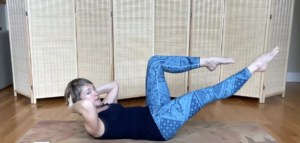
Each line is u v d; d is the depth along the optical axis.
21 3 2.78
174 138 1.79
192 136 1.83
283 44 3.06
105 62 2.84
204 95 1.65
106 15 2.73
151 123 1.66
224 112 2.64
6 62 3.61
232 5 2.93
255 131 1.94
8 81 3.67
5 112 2.60
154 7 2.94
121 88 2.93
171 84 3.07
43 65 2.88
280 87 3.18
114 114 1.74
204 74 3.04
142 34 2.92
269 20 2.77
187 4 2.80
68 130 1.96
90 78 3.00
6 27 3.94
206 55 2.99
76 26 2.93
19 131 2.12
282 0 2.87
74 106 1.59
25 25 2.78
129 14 2.81
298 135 2.08
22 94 3.09
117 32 2.79
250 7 2.85
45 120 2.27
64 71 2.98
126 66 2.91
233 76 1.66
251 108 2.78
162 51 3.04
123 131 1.71
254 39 2.88
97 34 2.83
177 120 1.64
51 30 2.84
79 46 2.98
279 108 2.79
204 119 2.43
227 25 3.00
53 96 2.98
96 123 1.59
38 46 2.83
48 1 2.77
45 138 1.80
